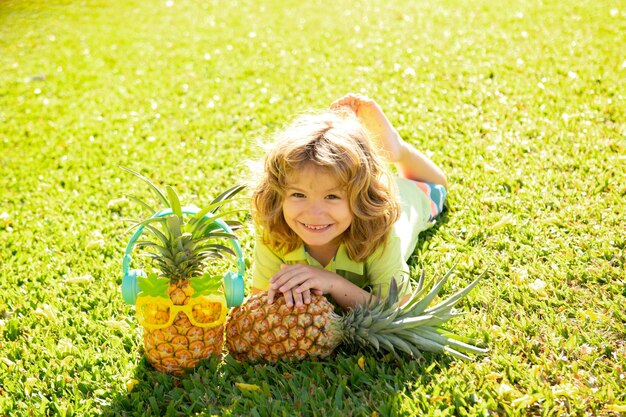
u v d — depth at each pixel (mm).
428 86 6461
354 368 2713
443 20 9227
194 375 2730
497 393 2570
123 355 2969
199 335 2662
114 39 9719
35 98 7312
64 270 3799
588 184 4230
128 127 6188
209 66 8008
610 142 4781
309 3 11328
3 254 4035
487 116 5555
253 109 6301
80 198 4773
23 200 4918
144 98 7023
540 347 2861
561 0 9430
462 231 3896
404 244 3373
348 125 2857
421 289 2738
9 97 7363
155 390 2691
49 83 7773
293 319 2697
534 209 4016
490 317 3072
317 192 2703
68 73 8148
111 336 3100
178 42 9312
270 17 10500
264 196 2916
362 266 3086
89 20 11102
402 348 2672
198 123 6109
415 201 3797
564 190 4195
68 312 3359
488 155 4797
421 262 3580
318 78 7152
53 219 4480
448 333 2799
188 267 2596
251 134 5727
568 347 2820
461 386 2621
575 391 2533
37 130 6301
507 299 3242
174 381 2768
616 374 2650
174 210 2471
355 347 2877
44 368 2898
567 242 3646
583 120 5223
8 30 10656
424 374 2693
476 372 2691
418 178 4180
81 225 4348
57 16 11469
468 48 7656
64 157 5531
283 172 2729
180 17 10961
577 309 3092
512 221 3857
